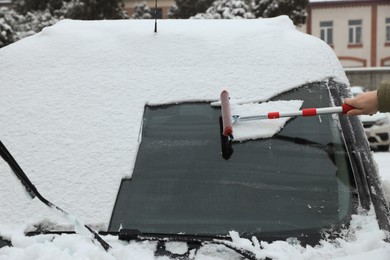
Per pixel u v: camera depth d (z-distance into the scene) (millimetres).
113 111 2252
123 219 1866
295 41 2574
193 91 2314
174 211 1884
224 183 1966
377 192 1921
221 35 2609
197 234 1782
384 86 1974
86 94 2332
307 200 1896
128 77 2393
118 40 2615
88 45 2592
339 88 2326
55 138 2164
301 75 2367
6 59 2566
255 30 2646
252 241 1712
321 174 1993
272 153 2070
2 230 1832
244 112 2191
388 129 9312
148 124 2213
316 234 1760
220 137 2133
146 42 2576
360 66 32344
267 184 1958
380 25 31891
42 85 2398
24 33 17562
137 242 1705
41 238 1748
